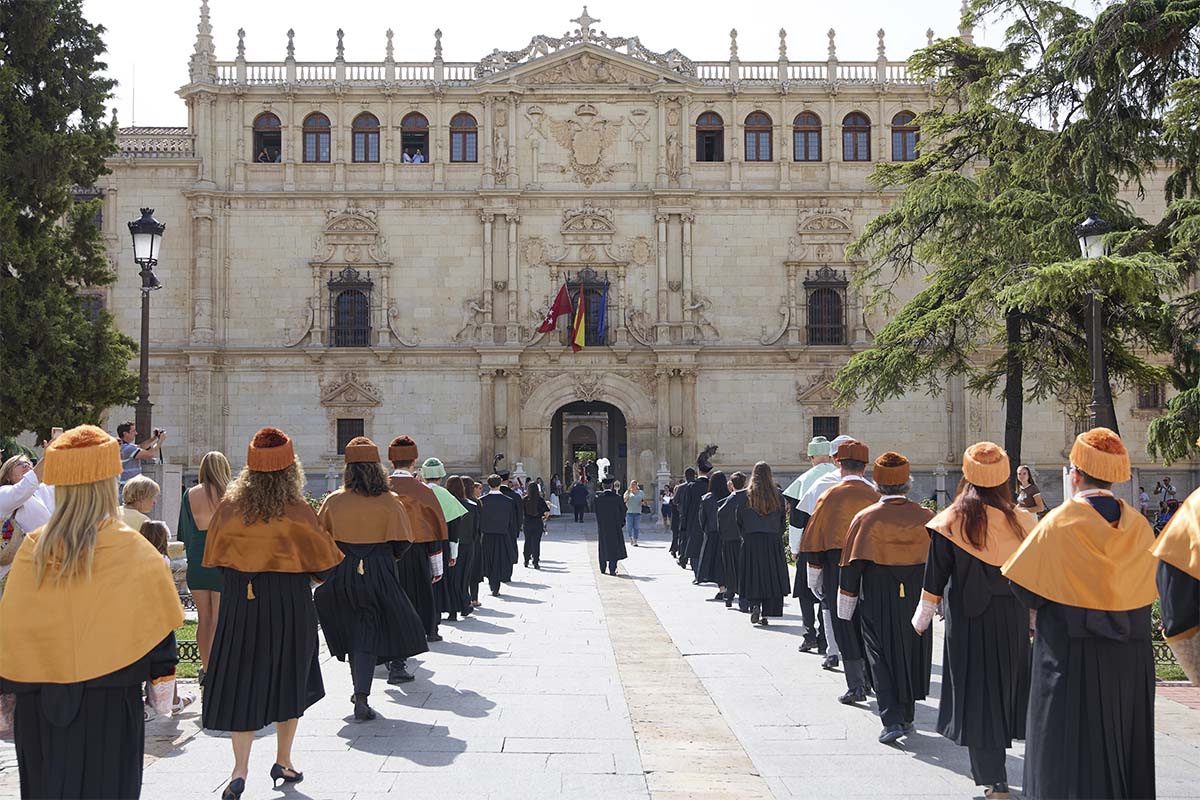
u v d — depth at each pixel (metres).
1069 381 32.34
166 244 52.69
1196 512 6.45
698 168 54.38
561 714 11.45
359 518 11.45
